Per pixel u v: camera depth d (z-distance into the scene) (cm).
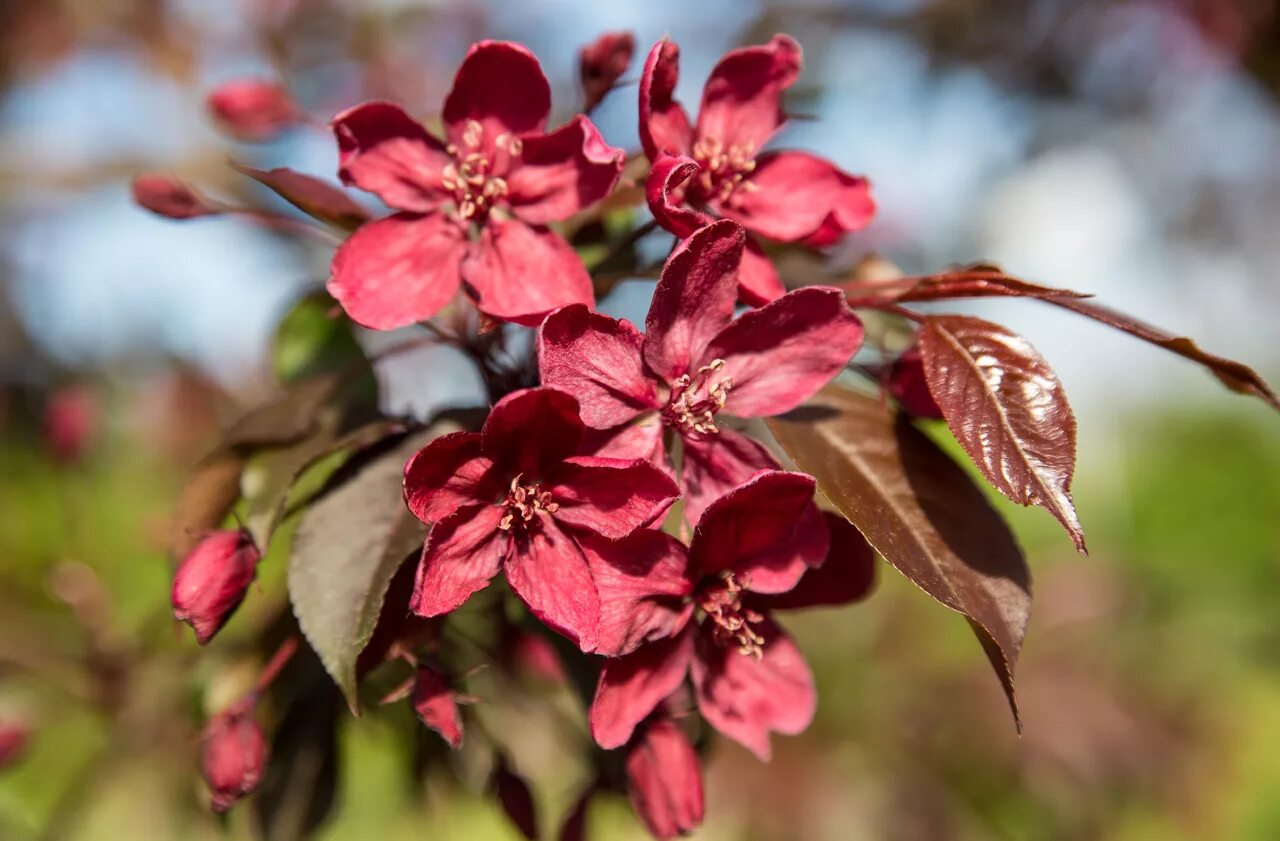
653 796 29
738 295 29
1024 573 28
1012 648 28
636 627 28
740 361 28
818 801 47
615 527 27
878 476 29
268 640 31
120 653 37
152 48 69
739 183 30
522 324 28
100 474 46
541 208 29
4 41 70
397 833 45
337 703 32
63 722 40
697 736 32
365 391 31
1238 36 87
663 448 28
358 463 29
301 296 33
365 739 37
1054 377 28
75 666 37
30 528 44
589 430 28
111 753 37
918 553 28
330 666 27
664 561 28
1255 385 28
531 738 38
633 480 27
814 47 79
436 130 30
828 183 30
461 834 47
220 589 28
